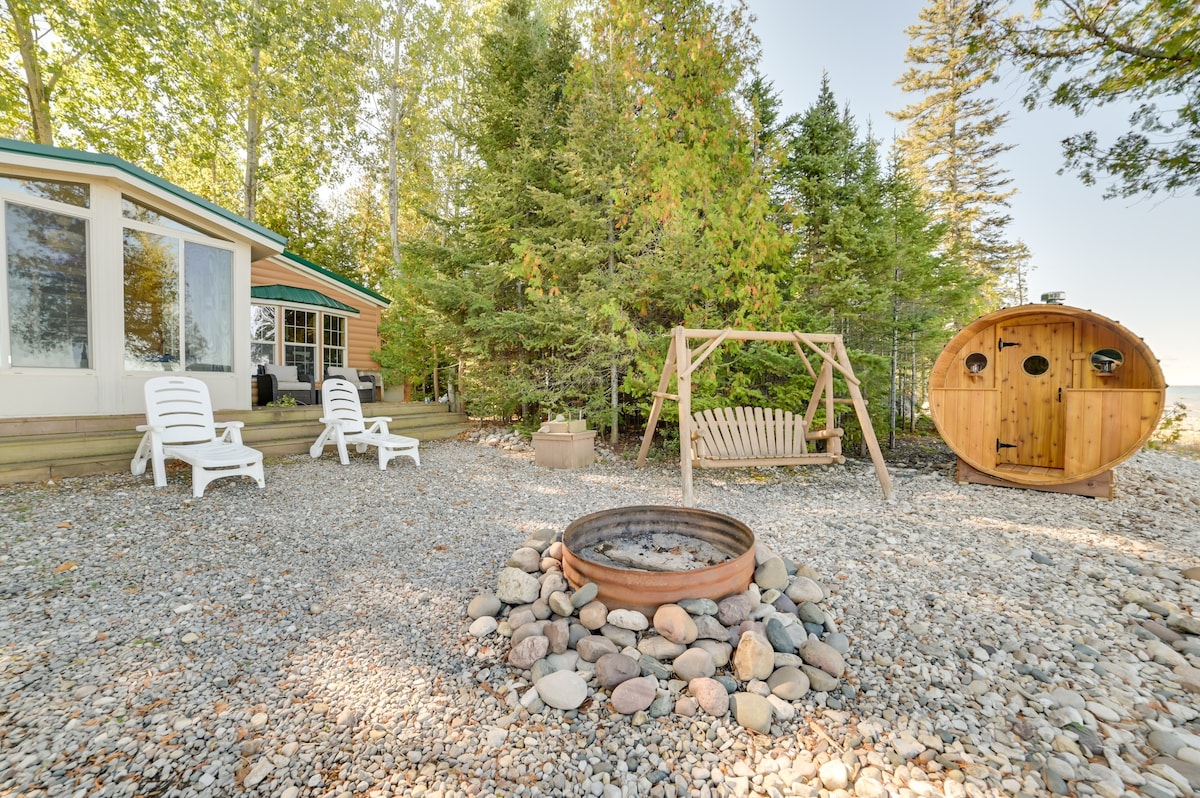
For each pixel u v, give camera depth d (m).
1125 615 2.66
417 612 2.69
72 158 5.37
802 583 2.72
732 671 2.18
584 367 7.89
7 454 4.57
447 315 9.29
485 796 1.53
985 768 1.64
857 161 7.30
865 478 6.20
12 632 2.31
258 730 1.79
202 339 6.91
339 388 6.72
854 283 6.69
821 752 1.74
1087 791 1.54
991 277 16.78
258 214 17.66
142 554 3.24
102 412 5.77
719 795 1.58
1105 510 4.66
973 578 3.13
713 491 5.53
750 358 7.10
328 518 4.18
